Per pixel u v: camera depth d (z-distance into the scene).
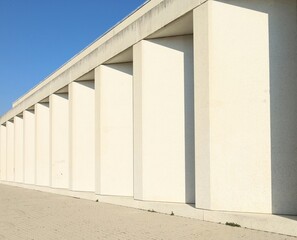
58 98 23.22
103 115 17.17
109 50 16.48
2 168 36.31
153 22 13.55
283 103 10.41
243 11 10.96
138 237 9.04
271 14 10.70
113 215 12.88
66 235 9.69
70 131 20.36
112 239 8.95
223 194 10.91
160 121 13.91
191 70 13.57
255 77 10.76
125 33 15.28
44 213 14.02
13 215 13.84
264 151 10.54
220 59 11.11
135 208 14.48
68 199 18.94
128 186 16.69
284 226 9.01
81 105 20.09
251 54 10.83
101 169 17.19
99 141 17.30
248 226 9.84
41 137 25.95
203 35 11.38
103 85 17.23
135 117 14.58
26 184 28.33
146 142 14.07
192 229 9.80
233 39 11.02
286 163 10.29
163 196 13.73
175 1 12.50
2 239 9.55
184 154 13.47
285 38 10.52
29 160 28.64
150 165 13.98
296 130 10.24
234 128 10.88
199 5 11.53
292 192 10.20
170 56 13.91
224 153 10.94
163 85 13.94
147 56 14.19
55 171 23.22
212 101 11.10
